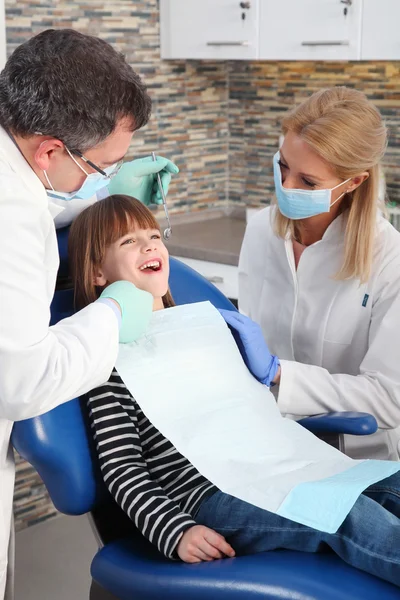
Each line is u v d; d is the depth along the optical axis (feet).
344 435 6.04
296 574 4.39
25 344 3.86
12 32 9.00
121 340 4.59
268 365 5.82
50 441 4.73
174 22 10.30
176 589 4.36
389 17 8.43
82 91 3.89
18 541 9.05
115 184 5.75
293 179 5.85
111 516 5.24
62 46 3.94
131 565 4.65
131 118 4.11
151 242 5.39
